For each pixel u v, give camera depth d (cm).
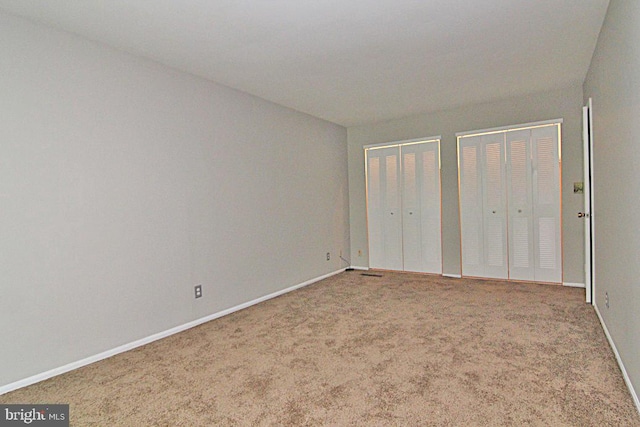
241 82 379
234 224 394
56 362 251
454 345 275
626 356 217
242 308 398
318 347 281
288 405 201
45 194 247
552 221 452
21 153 237
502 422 180
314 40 286
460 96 449
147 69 313
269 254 441
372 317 349
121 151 292
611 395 201
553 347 266
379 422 183
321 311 376
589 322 316
